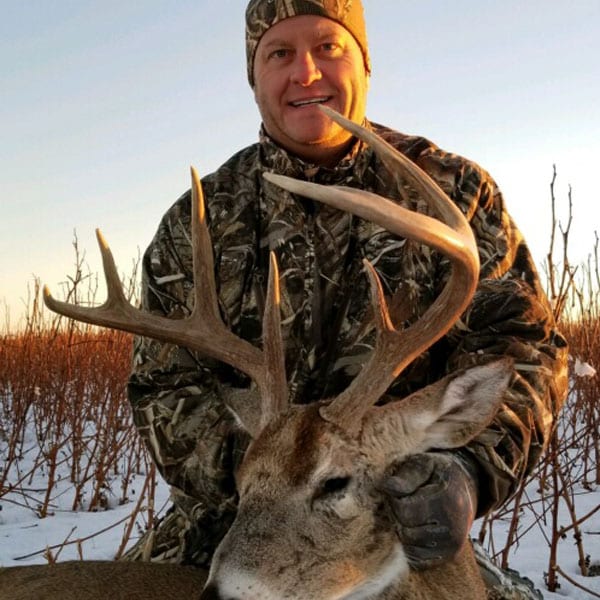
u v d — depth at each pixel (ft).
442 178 2.68
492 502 2.23
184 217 2.85
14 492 5.00
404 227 1.78
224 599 1.90
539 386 2.38
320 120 2.76
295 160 2.75
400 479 2.01
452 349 2.55
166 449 2.58
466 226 1.98
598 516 4.33
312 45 2.79
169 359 2.68
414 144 2.80
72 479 5.38
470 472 2.17
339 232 2.67
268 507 2.01
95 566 2.59
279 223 2.73
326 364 2.61
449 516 2.00
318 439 2.05
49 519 4.58
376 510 2.07
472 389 2.02
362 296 2.62
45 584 2.51
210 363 2.68
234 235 2.74
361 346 2.58
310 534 2.00
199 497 2.55
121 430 5.73
